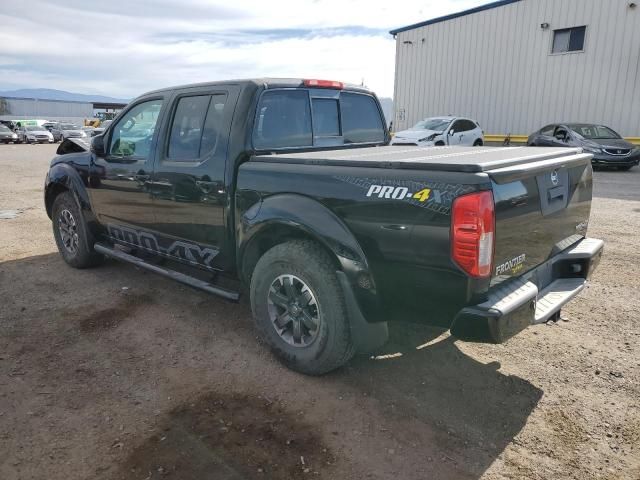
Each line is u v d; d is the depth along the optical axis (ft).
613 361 11.57
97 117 233.35
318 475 8.06
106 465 8.25
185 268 14.82
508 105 69.56
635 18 57.82
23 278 17.22
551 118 65.82
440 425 9.34
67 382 10.75
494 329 8.36
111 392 10.37
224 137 11.98
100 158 15.84
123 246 16.25
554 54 64.34
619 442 8.87
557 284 10.90
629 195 33.96
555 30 64.03
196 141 12.76
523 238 9.50
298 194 10.54
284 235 11.39
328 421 9.44
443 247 8.55
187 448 8.67
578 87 63.00
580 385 10.64
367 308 9.82
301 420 9.47
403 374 11.12
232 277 12.75
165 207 13.60
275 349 11.45
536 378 10.93
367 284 9.64
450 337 12.80
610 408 9.84
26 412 9.66
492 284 8.83
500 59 69.36
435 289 8.86
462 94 74.23
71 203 17.46
